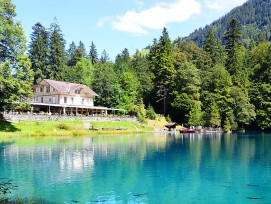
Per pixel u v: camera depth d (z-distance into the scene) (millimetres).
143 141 58812
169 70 108000
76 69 121500
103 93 107875
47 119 73062
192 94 100500
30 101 72000
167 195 21812
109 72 115750
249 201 20672
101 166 31766
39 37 108062
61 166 31328
